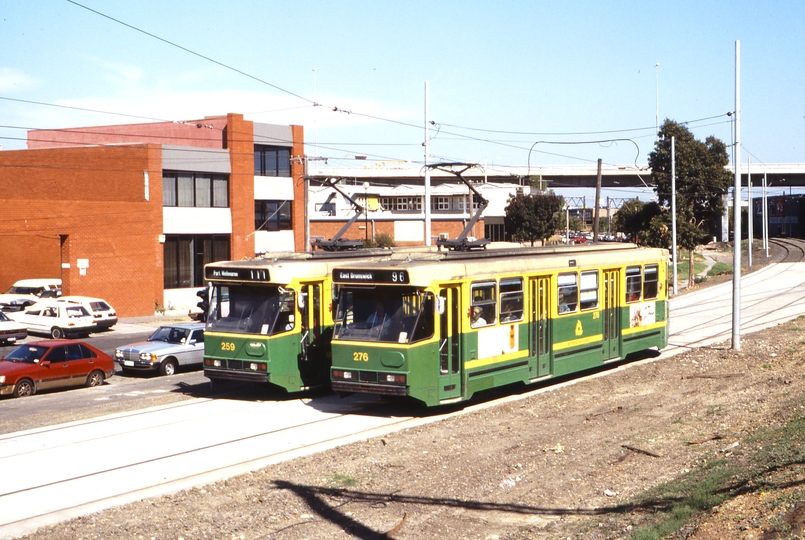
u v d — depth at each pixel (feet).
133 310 147.43
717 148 181.78
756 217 416.46
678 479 39.09
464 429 52.39
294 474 41.75
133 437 51.60
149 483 41.14
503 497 37.86
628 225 189.26
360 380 56.13
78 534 32.73
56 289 146.20
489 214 240.12
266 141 170.91
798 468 36.45
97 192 151.43
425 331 55.36
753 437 46.06
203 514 35.35
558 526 33.30
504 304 61.93
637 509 34.53
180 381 79.56
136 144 149.28
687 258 283.79
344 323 57.57
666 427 52.03
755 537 27.94
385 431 53.11
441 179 303.07
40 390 72.33
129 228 146.20
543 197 216.33
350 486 39.63
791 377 67.62
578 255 71.61
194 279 159.84
